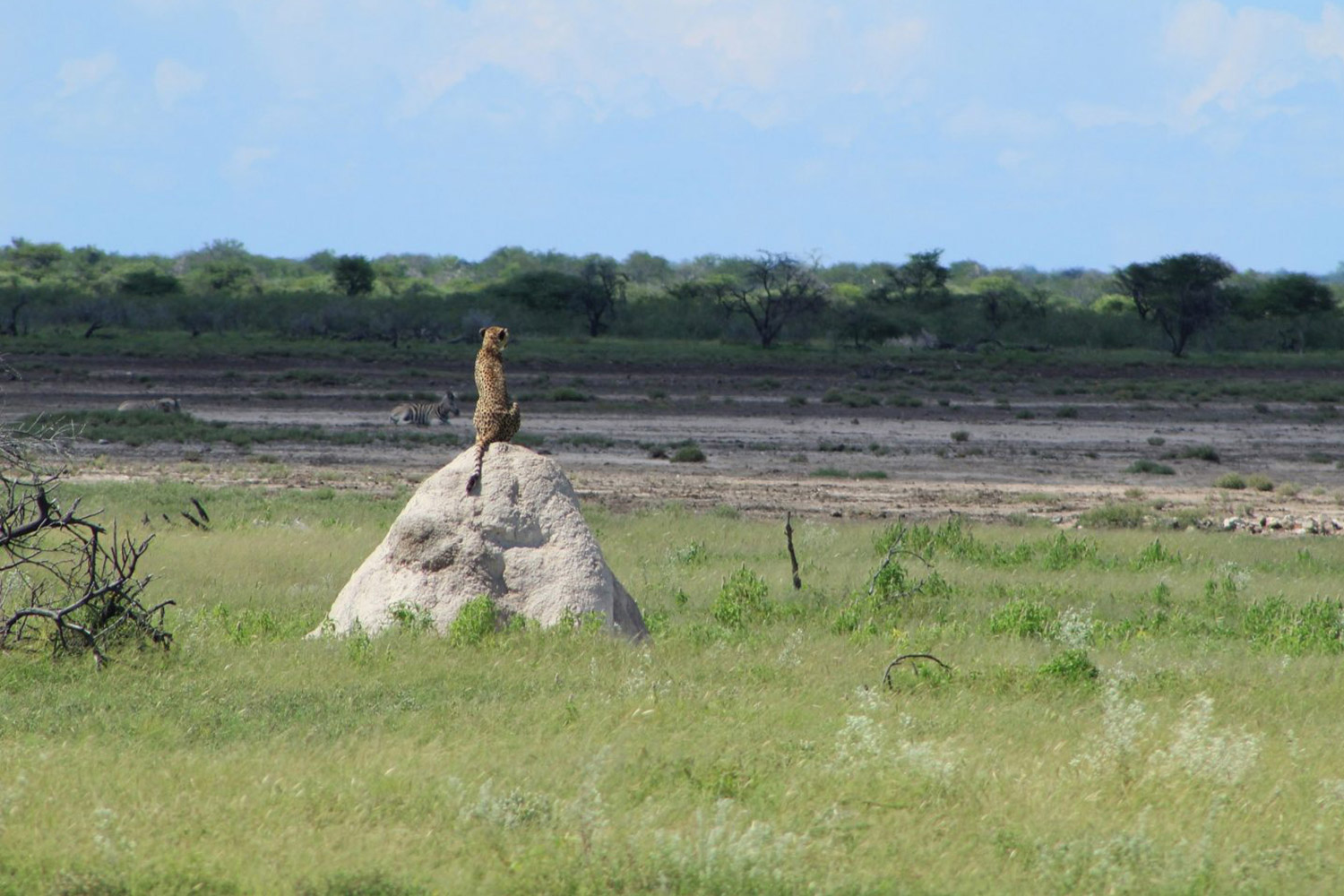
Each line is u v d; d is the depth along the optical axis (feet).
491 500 147.13
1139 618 178.19
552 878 72.90
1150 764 98.02
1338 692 131.44
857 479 393.91
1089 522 315.17
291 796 84.69
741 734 104.68
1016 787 92.79
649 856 75.25
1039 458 463.42
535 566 146.00
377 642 135.74
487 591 144.97
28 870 71.56
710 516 302.04
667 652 141.79
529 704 112.06
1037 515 334.24
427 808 84.58
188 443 432.66
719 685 125.29
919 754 94.68
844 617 167.94
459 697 114.11
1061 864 78.07
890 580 193.47
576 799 83.51
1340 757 105.09
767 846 77.15
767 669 132.98
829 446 469.16
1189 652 154.92
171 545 219.82
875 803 87.97
